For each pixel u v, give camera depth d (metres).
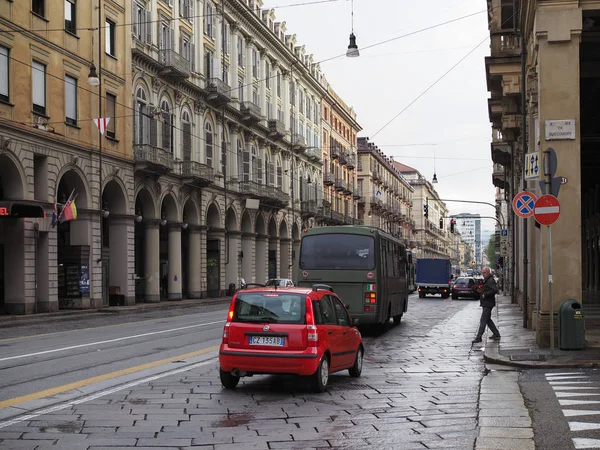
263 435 7.38
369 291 19.62
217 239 49.59
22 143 28.97
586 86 20.72
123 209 37.31
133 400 9.38
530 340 16.73
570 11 14.69
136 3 39.25
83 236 33.66
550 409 8.46
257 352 9.98
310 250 20.23
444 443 6.91
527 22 17.75
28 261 29.44
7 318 26.52
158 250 41.31
